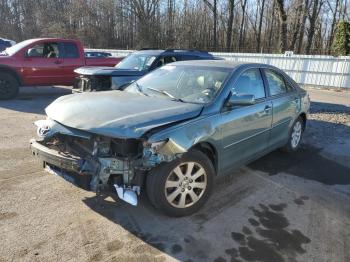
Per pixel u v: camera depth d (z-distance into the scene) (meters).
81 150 3.52
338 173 5.21
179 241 3.24
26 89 12.64
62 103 4.05
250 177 4.86
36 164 4.91
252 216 3.76
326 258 3.10
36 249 3.02
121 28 39.81
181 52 9.23
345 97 13.84
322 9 36.78
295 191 4.47
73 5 38.91
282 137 5.45
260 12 39.44
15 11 45.25
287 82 5.61
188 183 3.62
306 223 3.68
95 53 20.92
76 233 3.28
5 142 5.85
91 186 3.29
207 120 3.70
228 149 4.05
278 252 3.16
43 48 10.62
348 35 19.66
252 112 4.38
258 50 39.72
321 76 16.58
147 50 9.47
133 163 3.26
